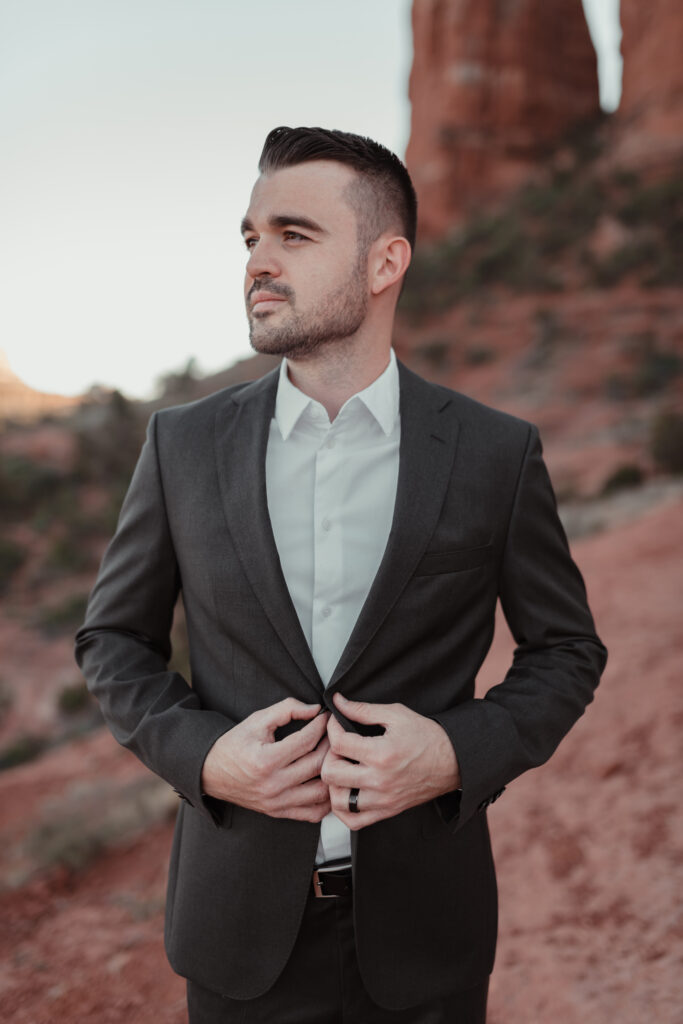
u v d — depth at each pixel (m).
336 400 1.42
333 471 1.38
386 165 1.35
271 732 1.24
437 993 1.34
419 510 1.33
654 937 2.60
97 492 33.47
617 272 35.75
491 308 37.81
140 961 2.98
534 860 3.24
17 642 21.81
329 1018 1.35
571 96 50.78
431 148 50.75
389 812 1.22
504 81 49.75
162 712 1.33
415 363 35.91
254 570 1.31
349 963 1.35
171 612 1.54
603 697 4.57
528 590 1.47
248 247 1.41
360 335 1.39
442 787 1.26
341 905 1.34
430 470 1.37
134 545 1.47
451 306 39.81
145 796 4.82
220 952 1.33
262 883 1.31
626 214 38.34
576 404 27.28
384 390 1.41
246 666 1.35
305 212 1.28
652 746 3.88
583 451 22.77
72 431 40.72
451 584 1.35
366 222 1.32
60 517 30.72
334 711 1.26
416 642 1.34
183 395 52.12
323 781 1.24
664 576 6.93
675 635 5.25
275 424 1.43
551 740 1.39
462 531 1.36
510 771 1.30
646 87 44.88
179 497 1.41
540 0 49.59
